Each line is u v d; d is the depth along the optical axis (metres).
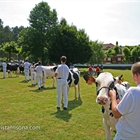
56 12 43.28
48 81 20.41
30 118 7.18
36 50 41.44
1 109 8.41
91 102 10.04
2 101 10.02
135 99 2.24
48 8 42.81
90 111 8.20
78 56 37.50
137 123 2.27
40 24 40.94
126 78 24.03
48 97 11.21
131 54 70.38
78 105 9.31
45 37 40.28
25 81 19.75
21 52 44.91
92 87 15.96
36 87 15.44
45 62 42.12
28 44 41.44
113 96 2.55
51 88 14.99
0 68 39.44
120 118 2.47
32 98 10.88
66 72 8.33
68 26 39.84
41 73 14.30
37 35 39.88
